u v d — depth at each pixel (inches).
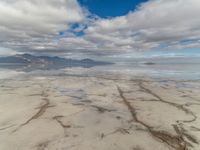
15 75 727.1
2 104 290.7
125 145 163.9
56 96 355.6
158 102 313.6
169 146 163.3
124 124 212.5
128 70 1077.1
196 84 515.2
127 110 267.4
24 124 209.0
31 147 158.4
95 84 516.1
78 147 159.2
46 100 319.9
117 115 244.4
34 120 222.1
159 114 249.0
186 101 319.6
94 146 161.2
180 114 248.5
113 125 209.3
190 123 216.1
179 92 400.2
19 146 159.6
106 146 161.6
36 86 465.1
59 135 181.8
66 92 398.3
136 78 660.7
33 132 187.8
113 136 181.3
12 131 189.8
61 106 284.4
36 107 276.1
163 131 193.9
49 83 521.7
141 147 160.9
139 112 257.6
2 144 162.7
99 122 218.2
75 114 246.7
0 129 195.2
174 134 186.9
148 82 557.0
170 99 334.6
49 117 233.3
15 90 405.7
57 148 157.2
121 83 534.9
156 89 438.0
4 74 760.3
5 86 458.0
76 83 530.0
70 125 207.9
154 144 166.2
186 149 158.4
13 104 291.0
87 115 243.1
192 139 176.2
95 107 281.9
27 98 332.5
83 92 400.2
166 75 756.0
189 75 746.8
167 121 222.4
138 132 191.2
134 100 327.9
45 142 167.0
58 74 807.7
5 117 231.5
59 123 213.5
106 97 352.5
